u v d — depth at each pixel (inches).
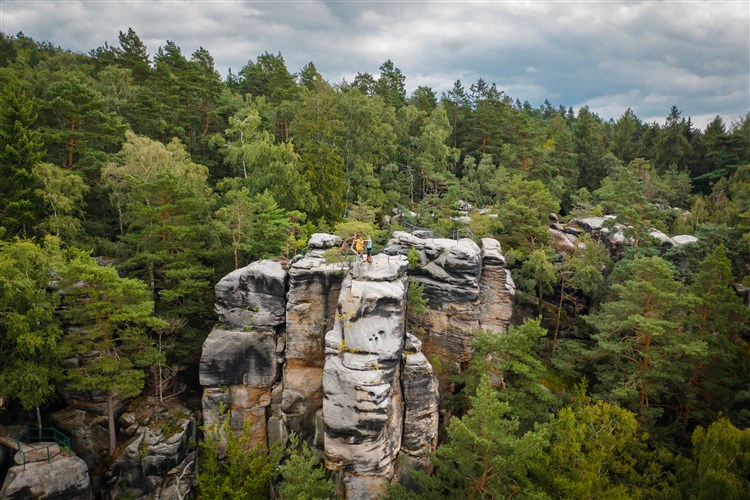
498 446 930.1
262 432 1325.0
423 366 1221.1
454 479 1023.6
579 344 1571.1
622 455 1013.2
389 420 1149.7
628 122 4023.1
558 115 4052.7
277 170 1742.1
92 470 1197.1
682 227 2206.0
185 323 1396.4
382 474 1127.0
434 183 2581.2
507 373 1386.6
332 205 1939.0
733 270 1878.7
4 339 1140.5
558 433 997.2
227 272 1525.6
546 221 1999.3
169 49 2390.5
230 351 1294.3
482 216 1907.0
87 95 1545.3
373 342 1130.0
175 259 1338.6
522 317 1851.6
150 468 1186.6
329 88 2159.2
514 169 2640.3
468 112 3280.0
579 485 869.2
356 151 2345.0
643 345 1348.4
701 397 1327.5
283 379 1339.8
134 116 1968.5
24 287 1043.3
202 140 2123.5
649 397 1341.0
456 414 1432.1
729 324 1298.0
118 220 1626.5
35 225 1363.2
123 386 1128.8
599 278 1681.8
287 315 1316.4
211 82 2330.2
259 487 1155.9
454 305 1491.1
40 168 1316.4
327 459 1146.7
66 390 1246.9
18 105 1376.7
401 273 1299.2
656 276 1314.0
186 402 1389.0
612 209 2401.6
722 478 820.0
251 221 1499.8
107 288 1120.2
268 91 2933.1
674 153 3376.0
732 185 2513.5
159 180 1306.6
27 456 1056.2
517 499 909.8
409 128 2901.1
